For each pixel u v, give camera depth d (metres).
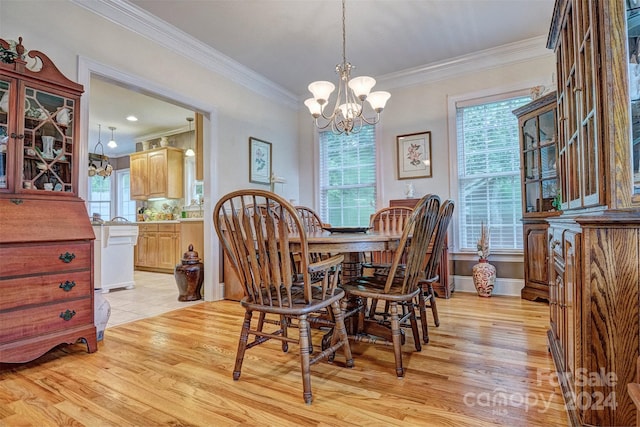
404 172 4.18
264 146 4.33
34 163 2.06
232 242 1.67
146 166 6.07
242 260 1.65
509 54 3.58
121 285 4.18
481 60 3.71
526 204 3.33
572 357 1.25
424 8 2.85
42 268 1.92
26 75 2.00
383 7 2.82
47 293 1.94
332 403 1.46
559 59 1.95
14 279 1.82
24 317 1.84
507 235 3.68
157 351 2.10
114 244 4.14
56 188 2.14
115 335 2.41
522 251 3.53
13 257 1.82
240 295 3.48
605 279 1.08
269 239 1.52
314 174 4.84
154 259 5.76
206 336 2.38
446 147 3.94
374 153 4.45
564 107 1.83
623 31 1.13
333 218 4.73
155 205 6.52
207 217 3.58
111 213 7.23
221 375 1.75
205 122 3.63
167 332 2.48
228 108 3.81
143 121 5.41
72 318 2.03
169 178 5.81
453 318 2.70
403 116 4.20
